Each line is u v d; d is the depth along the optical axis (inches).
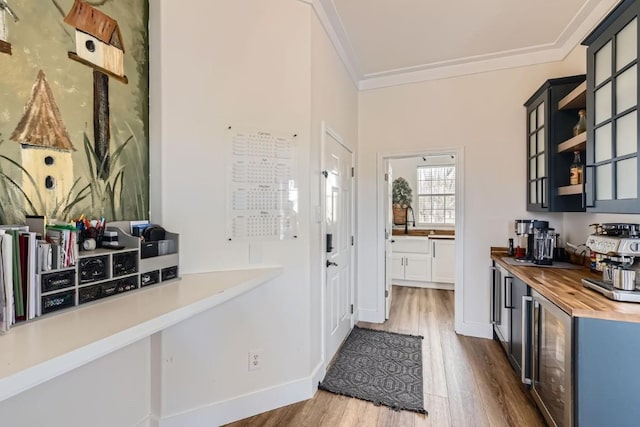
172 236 64.8
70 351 33.3
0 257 37.1
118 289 52.6
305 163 82.0
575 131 87.1
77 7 54.7
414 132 132.0
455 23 97.7
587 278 71.6
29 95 47.8
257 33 76.6
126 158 63.5
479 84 122.7
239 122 74.5
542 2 87.9
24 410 45.4
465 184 124.4
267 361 77.8
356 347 113.0
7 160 45.2
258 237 76.7
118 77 61.9
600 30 63.7
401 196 224.4
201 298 52.3
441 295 181.6
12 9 45.6
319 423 73.0
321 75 91.2
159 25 67.3
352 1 87.2
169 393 66.6
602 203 63.9
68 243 45.0
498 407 78.4
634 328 51.7
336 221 109.7
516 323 90.1
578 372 54.1
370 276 139.9
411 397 82.7
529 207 112.7
